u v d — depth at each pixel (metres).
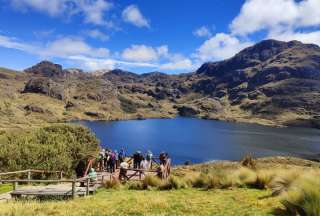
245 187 16.19
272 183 15.18
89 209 12.65
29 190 16.83
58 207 13.22
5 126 192.00
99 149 34.00
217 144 131.75
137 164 28.27
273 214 10.82
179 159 94.44
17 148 26.19
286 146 133.25
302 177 11.72
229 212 11.44
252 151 115.94
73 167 29.28
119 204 13.33
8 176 24.41
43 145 27.73
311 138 170.62
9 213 11.87
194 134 172.50
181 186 17.48
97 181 21.39
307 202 9.79
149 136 156.12
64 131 32.75
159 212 11.77
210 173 17.89
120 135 158.25
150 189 18.06
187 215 11.32
